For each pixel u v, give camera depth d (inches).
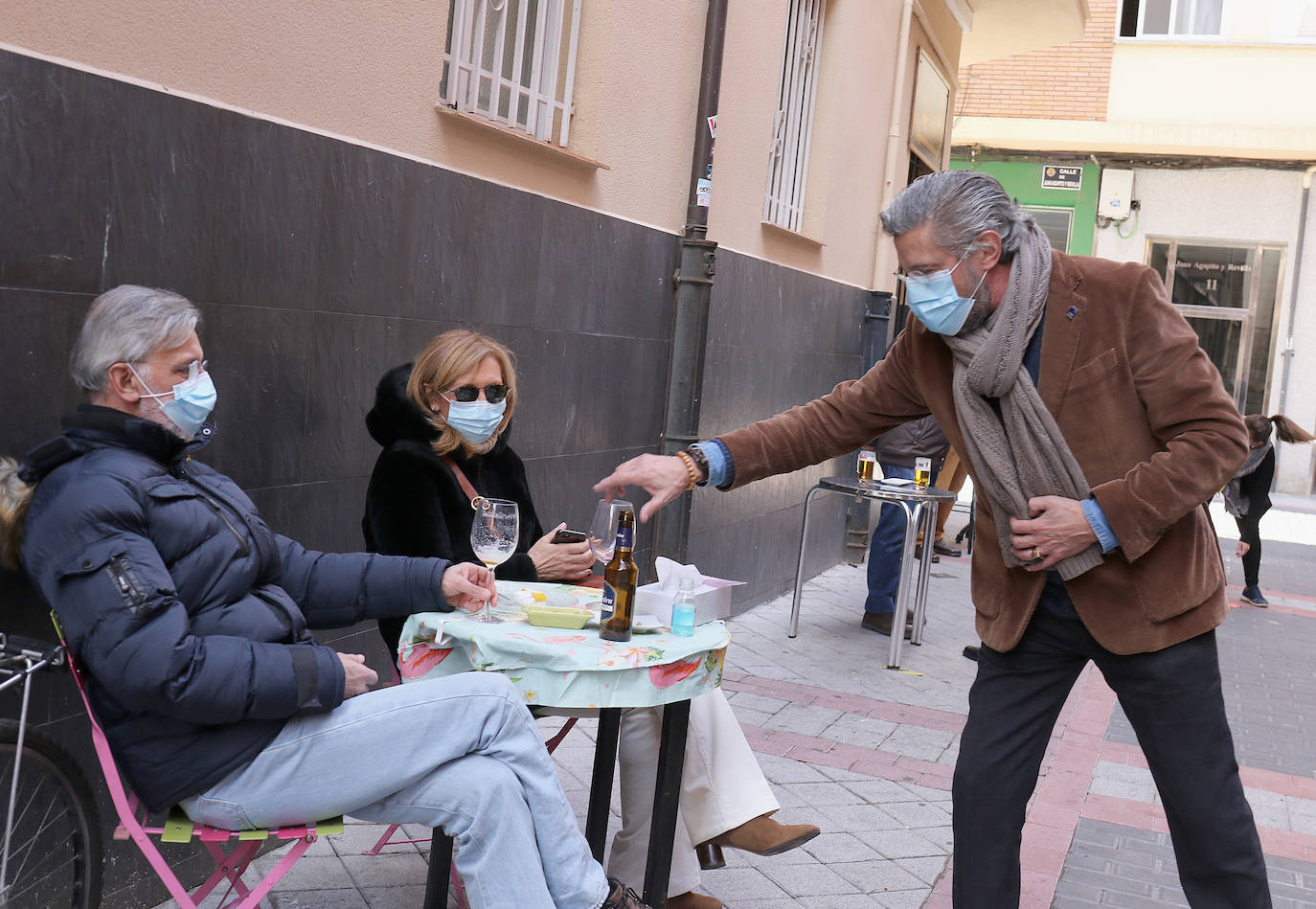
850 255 349.1
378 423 127.2
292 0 124.3
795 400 308.5
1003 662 105.4
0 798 89.7
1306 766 204.1
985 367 97.7
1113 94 674.2
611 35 192.7
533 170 176.2
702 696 120.2
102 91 102.3
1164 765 101.1
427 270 150.1
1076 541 96.4
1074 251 708.0
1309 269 674.2
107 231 104.0
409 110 145.8
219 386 118.4
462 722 94.9
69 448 88.8
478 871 94.3
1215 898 101.9
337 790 91.4
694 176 225.8
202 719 86.7
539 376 181.2
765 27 257.9
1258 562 364.8
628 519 104.3
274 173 122.7
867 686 227.5
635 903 104.7
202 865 124.2
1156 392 95.6
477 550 109.3
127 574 84.5
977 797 104.2
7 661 85.0
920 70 403.2
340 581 108.1
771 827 119.4
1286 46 645.9
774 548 303.4
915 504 249.1
